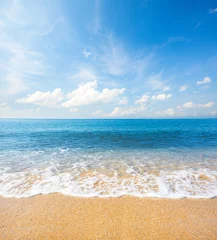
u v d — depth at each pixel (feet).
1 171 22.41
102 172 22.29
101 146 44.73
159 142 52.37
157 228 10.71
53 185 17.62
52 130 107.96
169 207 13.29
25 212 12.55
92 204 13.73
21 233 10.24
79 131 100.32
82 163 27.09
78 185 17.67
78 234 10.15
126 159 30.04
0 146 44.19
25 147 42.78
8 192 15.89
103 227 10.81
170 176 20.67
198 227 10.84
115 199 14.61
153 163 27.14
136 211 12.69
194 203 13.94
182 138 62.85
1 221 11.41
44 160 28.96
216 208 13.20
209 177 20.29
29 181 18.76
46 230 10.52
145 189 16.66
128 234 10.15
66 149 40.19
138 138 63.52
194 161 28.48
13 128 121.19
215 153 35.32
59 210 12.82
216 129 115.44
